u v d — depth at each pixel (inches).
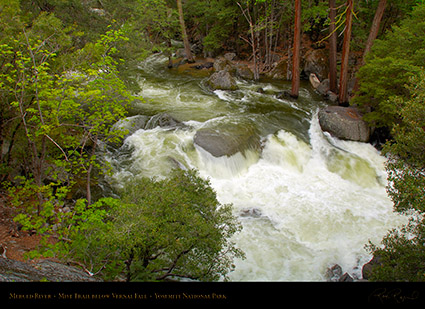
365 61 609.3
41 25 334.0
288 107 707.4
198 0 1038.4
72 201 391.9
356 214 421.1
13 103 275.7
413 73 479.5
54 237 315.6
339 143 587.2
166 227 208.7
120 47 546.0
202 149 491.8
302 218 410.3
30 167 386.0
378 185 496.7
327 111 616.7
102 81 313.9
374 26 645.3
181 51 1168.8
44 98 314.2
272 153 536.4
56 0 517.7
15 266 189.2
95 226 242.7
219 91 792.3
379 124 563.8
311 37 1115.3
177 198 219.9
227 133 525.3
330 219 409.1
